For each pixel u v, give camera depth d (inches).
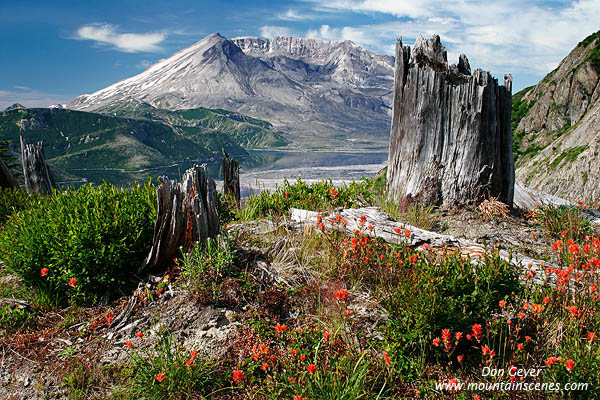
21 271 196.7
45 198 281.6
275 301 178.1
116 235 203.8
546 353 145.2
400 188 339.3
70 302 197.8
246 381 144.6
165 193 203.2
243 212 329.1
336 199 315.3
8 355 163.6
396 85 341.1
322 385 130.1
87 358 160.1
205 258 195.3
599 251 183.2
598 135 1612.9
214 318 173.0
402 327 151.4
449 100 318.7
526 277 173.8
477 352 151.9
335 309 172.9
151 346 163.8
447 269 166.9
